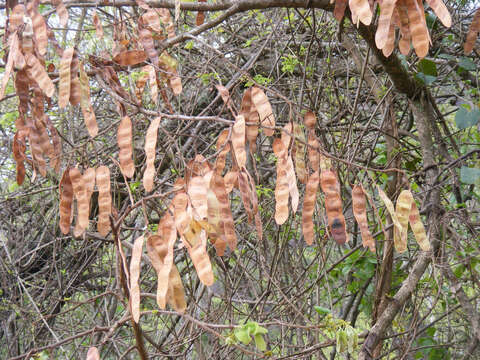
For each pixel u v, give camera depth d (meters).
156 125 1.21
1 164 3.26
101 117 3.00
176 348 2.52
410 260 2.89
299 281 2.97
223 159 1.24
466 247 2.57
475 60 3.01
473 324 2.16
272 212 2.93
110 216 1.28
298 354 1.90
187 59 3.12
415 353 2.81
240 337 1.29
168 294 1.02
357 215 1.26
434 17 2.39
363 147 3.17
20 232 3.37
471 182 2.06
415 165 2.86
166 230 1.08
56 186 2.79
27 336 3.22
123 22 1.80
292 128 1.29
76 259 3.30
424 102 2.48
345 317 3.18
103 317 3.02
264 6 1.82
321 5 1.84
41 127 1.46
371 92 2.93
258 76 2.65
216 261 2.90
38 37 1.33
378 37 1.06
